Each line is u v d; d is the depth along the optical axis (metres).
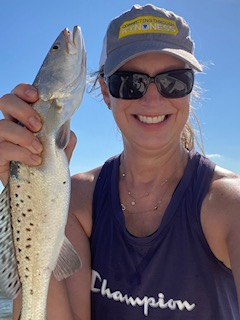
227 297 0.46
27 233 0.40
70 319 0.45
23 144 0.38
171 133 0.47
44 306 0.41
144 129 0.47
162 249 0.46
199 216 0.45
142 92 0.46
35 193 0.40
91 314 0.48
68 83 0.40
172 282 0.45
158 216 0.48
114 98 0.48
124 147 0.50
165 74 0.46
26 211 0.40
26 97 0.39
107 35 0.50
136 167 0.49
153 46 0.46
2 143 0.39
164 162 0.48
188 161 0.49
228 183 0.46
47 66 0.40
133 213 0.49
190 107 0.52
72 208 0.51
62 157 0.40
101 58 0.53
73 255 0.41
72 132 0.42
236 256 0.42
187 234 0.45
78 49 0.41
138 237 0.46
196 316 0.44
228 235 0.43
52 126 0.40
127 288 0.46
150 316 0.45
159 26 0.47
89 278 0.48
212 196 0.45
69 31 0.41
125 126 0.48
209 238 0.45
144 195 0.49
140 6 0.49
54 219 0.40
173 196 0.47
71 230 0.49
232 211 0.44
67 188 0.40
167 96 0.46
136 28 0.47
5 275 0.41
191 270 0.45
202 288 0.45
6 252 0.41
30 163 0.39
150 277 0.45
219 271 0.45
